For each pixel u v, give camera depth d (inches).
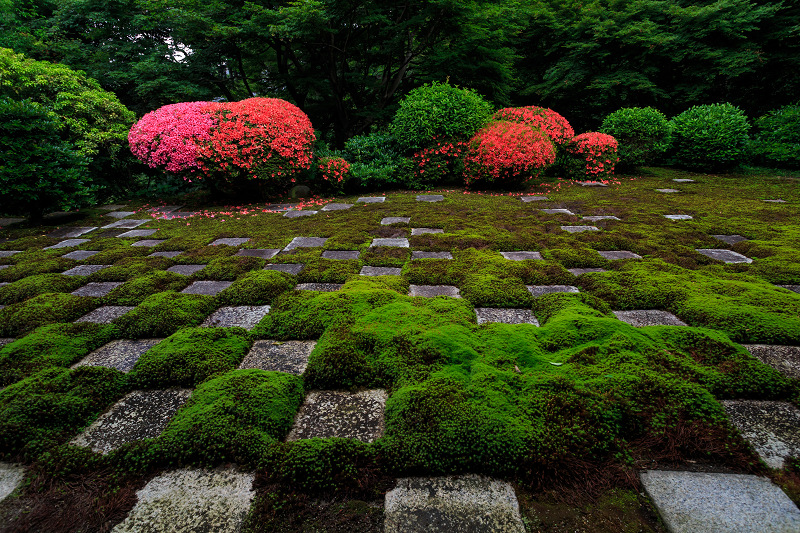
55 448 59.7
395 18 348.8
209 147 218.4
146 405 69.9
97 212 228.5
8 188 184.9
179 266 138.4
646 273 121.1
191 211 227.6
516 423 60.6
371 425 64.7
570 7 448.5
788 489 52.5
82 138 236.7
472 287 112.5
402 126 277.6
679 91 418.3
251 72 416.2
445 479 55.0
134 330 93.5
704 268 127.0
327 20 286.4
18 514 50.4
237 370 76.4
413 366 76.2
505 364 76.5
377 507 51.2
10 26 288.5
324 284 121.2
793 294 102.3
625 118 330.0
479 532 47.9
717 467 56.1
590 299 104.3
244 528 48.3
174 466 57.2
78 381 73.3
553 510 50.6
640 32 393.4
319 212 216.8
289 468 54.9
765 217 190.1
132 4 303.3
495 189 277.7
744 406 66.7
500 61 374.9
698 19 386.6
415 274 124.1
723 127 321.7
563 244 152.2
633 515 49.9
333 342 83.5
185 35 294.8
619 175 333.7
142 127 221.9
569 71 438.0
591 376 71.3
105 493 53.2
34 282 121.9
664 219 188.4
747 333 85.5
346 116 389.7
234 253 149.9
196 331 90.3
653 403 65.0
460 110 270.7
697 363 75.8
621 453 57.7
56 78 232.4
